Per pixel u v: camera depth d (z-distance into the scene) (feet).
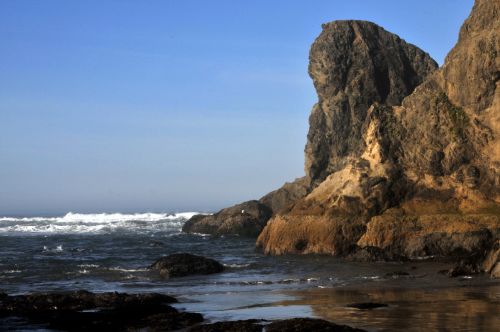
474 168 142.41
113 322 70.38
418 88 163.02
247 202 255.09
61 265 133.90
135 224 349.82
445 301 76.64
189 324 67.26
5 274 118.11
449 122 150.92
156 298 81.56
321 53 226.17
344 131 222.69
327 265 125.70
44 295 80.33
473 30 163.12
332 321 65.21
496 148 143.43
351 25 229.66
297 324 60.08
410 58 239.50
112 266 131.95
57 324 69.77
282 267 124.98
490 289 86.74
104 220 394.11
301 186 241.14
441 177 146.72
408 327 61.05
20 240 237.04
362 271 114.83
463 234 129.80
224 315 72.08
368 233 139.54
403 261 127.75
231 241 221.25
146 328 66.59
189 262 118.83
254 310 75.05
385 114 157.58
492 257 103.96
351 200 147.95
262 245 165.78
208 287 100.01
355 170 152.25
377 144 152.76
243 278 110.73
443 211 139.64
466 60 153.28
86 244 214.48
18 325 69.62
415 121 155.22
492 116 147.84
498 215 132.46
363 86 223.71
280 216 159.94
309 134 229.25
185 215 451.53
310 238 148.36
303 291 91.40
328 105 226.17
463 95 153.38
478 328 59.77
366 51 225.56
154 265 119.75
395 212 142.82
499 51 146.92
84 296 80.89
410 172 149.59
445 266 118.01
